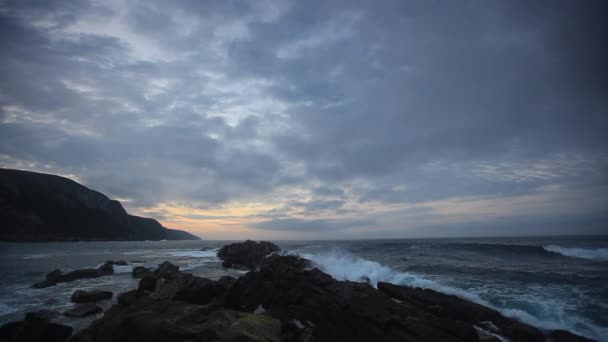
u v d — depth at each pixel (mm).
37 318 17203
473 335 11867
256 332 12461
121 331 13469
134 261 50656
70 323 17156
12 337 14656
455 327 12156
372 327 13383
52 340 14352
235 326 12859
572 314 14344
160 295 18766
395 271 24859
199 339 12070
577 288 17969
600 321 13586
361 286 16219
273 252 46875
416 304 15398
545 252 35031
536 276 21406
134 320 13523
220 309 15836
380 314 13680
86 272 33125
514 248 38094
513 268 25156
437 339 11742
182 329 12680
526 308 15273
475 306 14648
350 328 14023
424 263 29125
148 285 22594
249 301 19094
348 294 15844
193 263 50062
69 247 99688
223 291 19750
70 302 21844
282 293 18797
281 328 13234
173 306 15789
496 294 17375
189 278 19891
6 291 25578
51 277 30078
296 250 49625
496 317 13961
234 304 18797
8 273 35031
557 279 20281
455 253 37375
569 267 25516
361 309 14398
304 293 17906
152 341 12555
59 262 49375
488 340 11984
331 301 16016
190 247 109438
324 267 25781
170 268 31047
